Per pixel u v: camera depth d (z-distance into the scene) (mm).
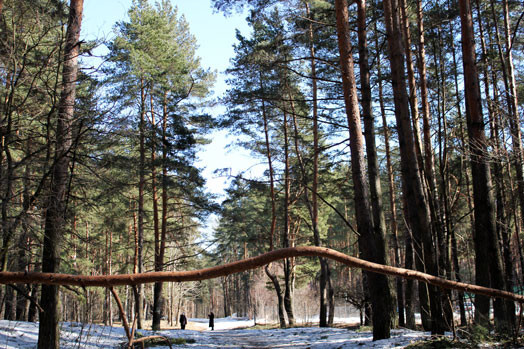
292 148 28609
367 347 10320
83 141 8719
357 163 12109
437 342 8570
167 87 23922
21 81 8031
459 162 17250
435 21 14977
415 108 13070
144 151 23016
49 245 8344
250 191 27531
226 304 70438
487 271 10188
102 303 31656
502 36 18125
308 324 33688
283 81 24031
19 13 8961
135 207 27219
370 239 11797
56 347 9742
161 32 25703
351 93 12227
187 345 14938
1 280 2568
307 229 37312
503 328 9312
